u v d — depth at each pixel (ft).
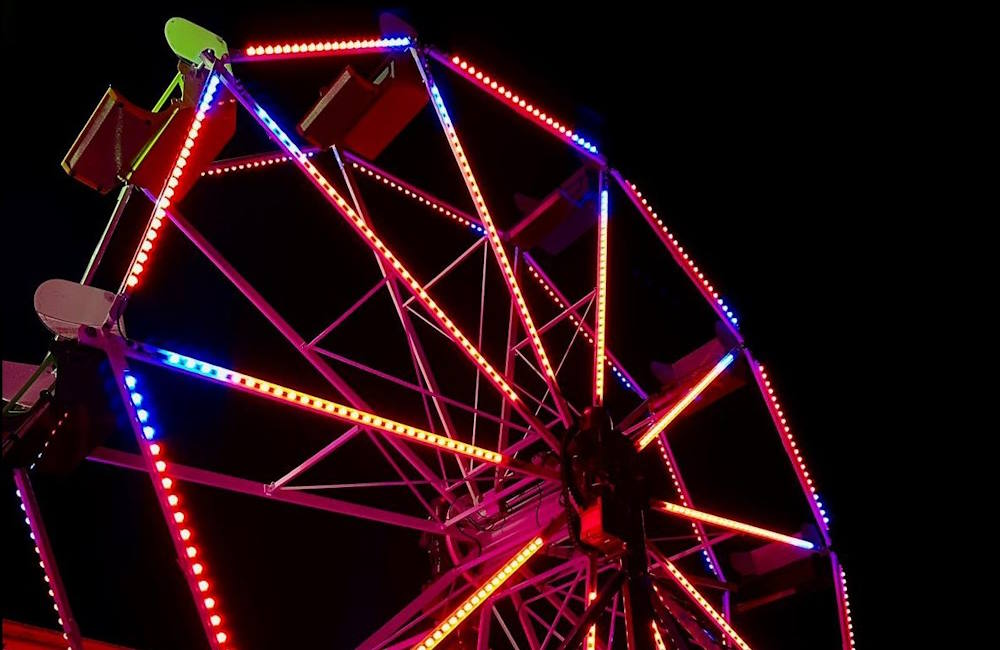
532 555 30.17
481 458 30.53
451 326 31.58
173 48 30.07
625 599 30.66
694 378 38.37
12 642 33.58
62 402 23.66
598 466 31.86
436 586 33.32
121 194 30.53
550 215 40.63
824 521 40.73
